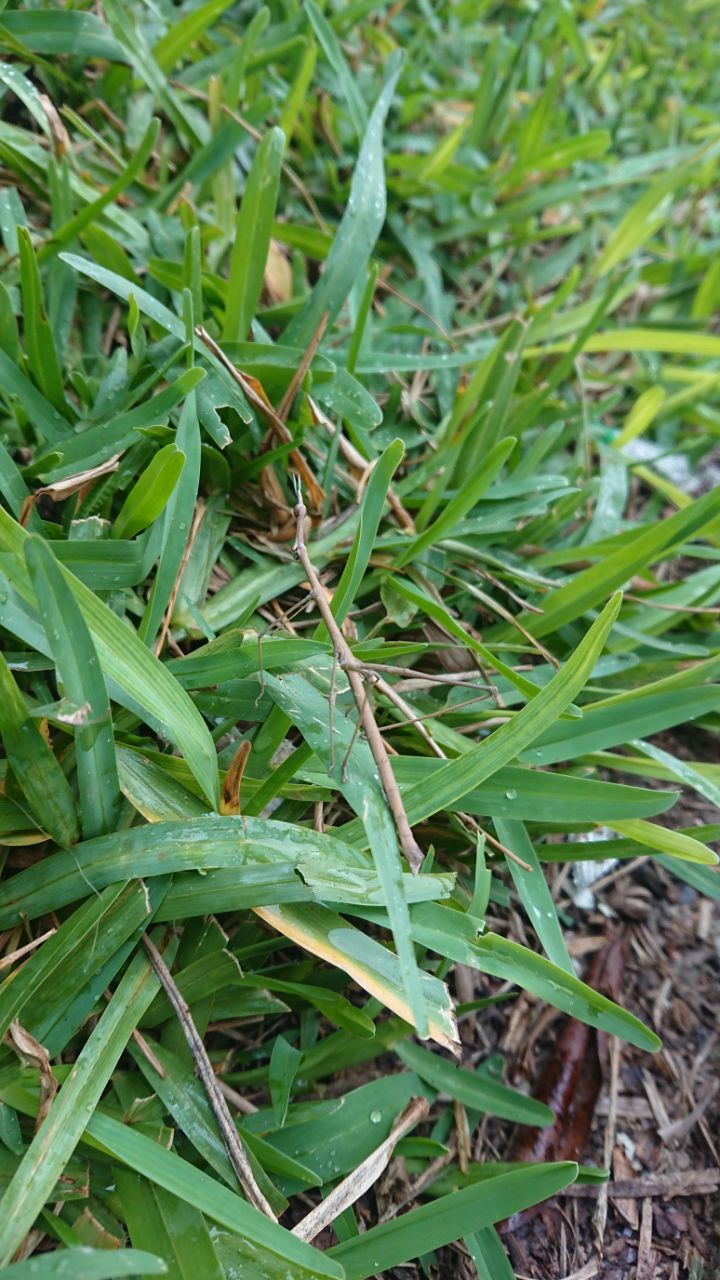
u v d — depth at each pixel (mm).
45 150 313
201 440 281
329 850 217
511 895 284
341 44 416
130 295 255
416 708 271
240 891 210
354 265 294
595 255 433
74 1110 190
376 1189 235
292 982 240
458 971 270
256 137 322
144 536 244
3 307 267
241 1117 221
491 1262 219
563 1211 248
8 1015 201
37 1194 179
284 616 244
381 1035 238
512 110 477
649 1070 274
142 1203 194
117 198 328
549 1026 272
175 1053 217
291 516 286
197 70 360
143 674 209
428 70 464
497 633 298
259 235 279
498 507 311
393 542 285
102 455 254
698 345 353
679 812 322
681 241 470
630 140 512
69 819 214
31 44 308
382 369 313
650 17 602
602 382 411
